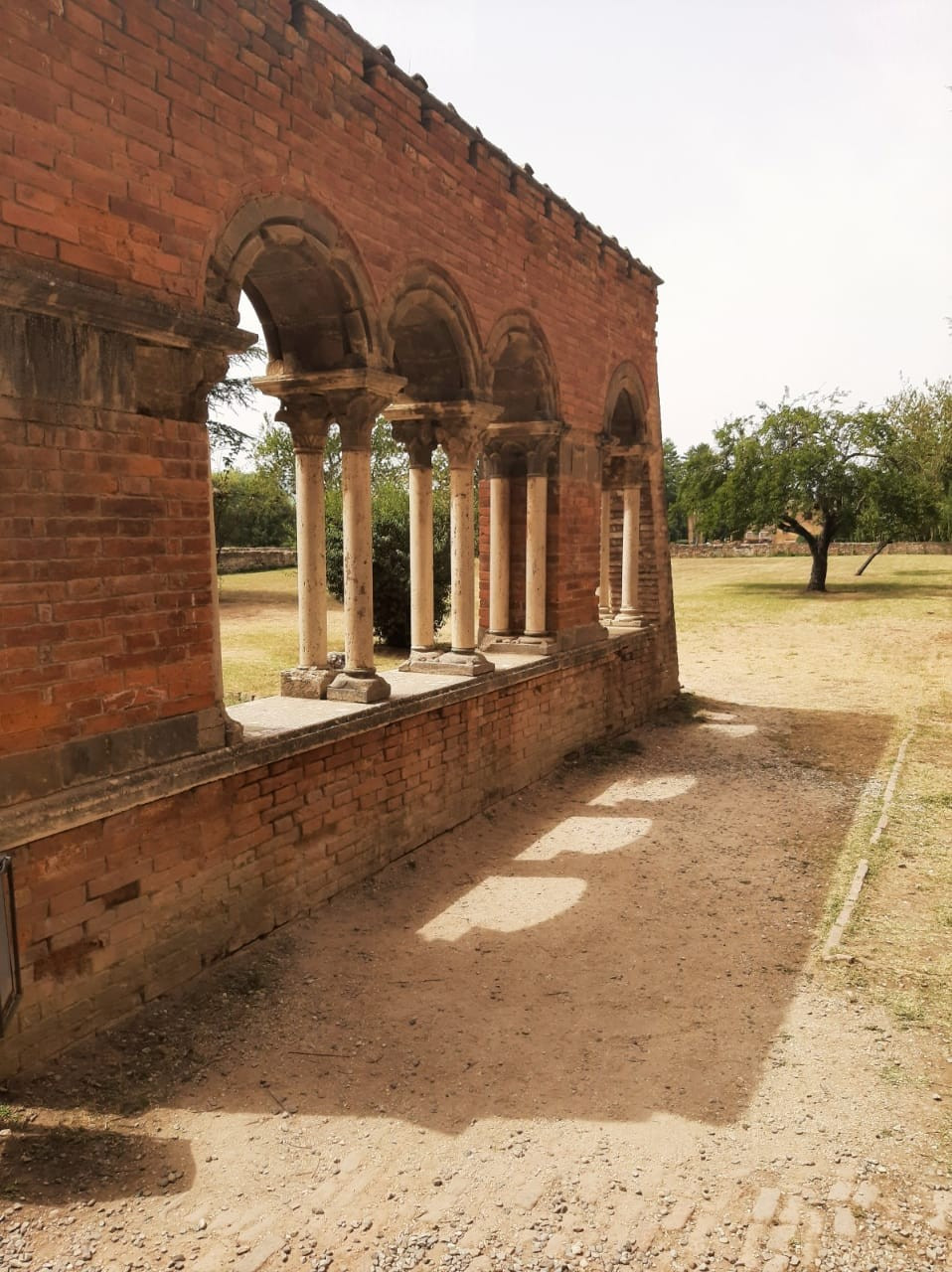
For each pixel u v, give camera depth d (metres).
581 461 10.16
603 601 12.55
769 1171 3.71
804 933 6.00
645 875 7.01
